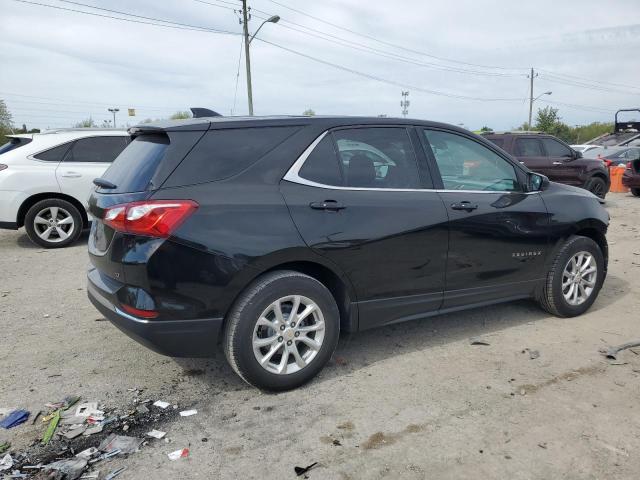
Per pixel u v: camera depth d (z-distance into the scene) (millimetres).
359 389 3545
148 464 2740
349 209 3564
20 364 3918
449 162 4195
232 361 3320
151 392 3504
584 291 4988
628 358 4031
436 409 3283
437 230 3916
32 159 7863
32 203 7969
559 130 46625
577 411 3258
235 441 2949
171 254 3035
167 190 3104
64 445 2898
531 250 4543
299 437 2990
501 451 2855
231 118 3504
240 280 3203
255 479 2633
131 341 4359
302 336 3488
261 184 3338
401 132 4012
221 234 3135
